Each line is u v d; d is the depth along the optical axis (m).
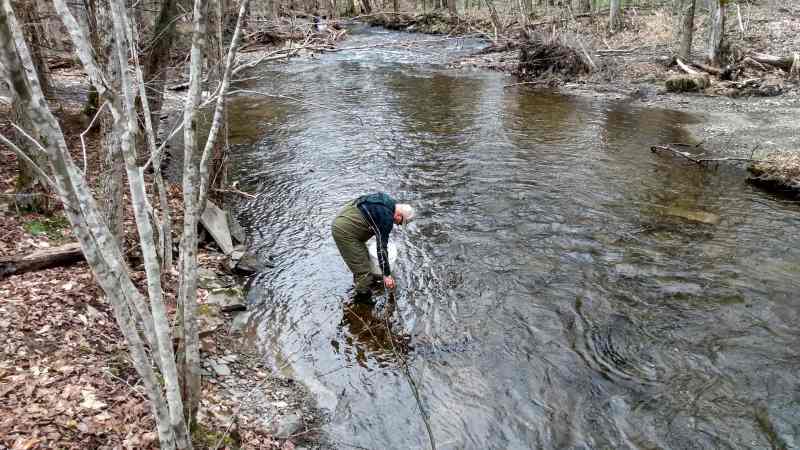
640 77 18.61
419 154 11.48
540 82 18.84
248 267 6.98
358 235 6.22
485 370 5.19
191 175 2.96
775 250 7.30
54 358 4.39
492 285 6.57
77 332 4.81
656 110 15.03
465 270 6.90
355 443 4.39
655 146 11.40
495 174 10.23
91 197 2.27
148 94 8.11
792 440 4.31
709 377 5.02
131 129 2.30
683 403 4.73
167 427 2.54
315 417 4.66
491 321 5.90
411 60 23.59
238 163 11.08
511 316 5.98
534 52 19.72
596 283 6.57
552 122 13.91
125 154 2.27
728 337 5.55
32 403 3.85
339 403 4.84
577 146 11.92
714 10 18.06
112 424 3.85
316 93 17.33
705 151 11.45
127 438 3.76
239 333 5.76
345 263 6.95
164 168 10.20
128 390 4.23
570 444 4.37
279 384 5.03
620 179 9.95
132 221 7.25
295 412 4.67
